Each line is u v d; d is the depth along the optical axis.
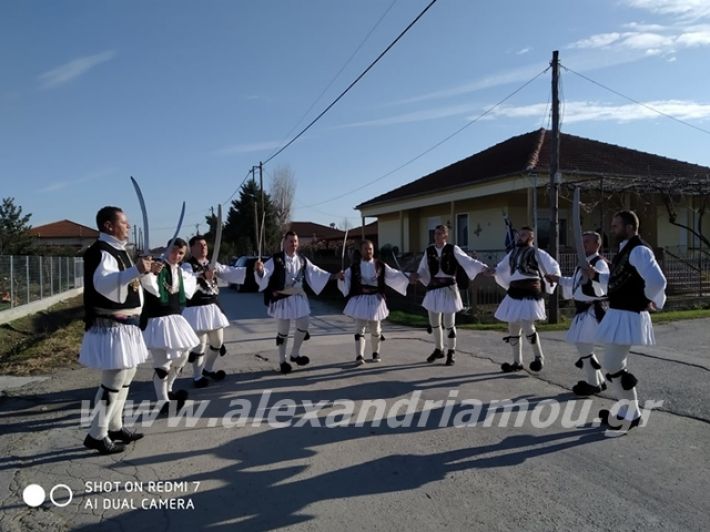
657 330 11.78
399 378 7.64
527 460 4.80
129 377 5.12
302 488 4.33
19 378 7.98
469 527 3.72
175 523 3.83
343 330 12.35
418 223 27.11
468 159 25.95
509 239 8.51
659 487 4.26
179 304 6.21
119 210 4.95
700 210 18.78
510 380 7.48
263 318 14.91
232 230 59.97
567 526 3.71
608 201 19.41
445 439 5.32
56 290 22.42
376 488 4.31
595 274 6.11
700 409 6.10
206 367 7.63
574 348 9.71
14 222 33.41
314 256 27.14
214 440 5.36
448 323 8.45
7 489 4.37
